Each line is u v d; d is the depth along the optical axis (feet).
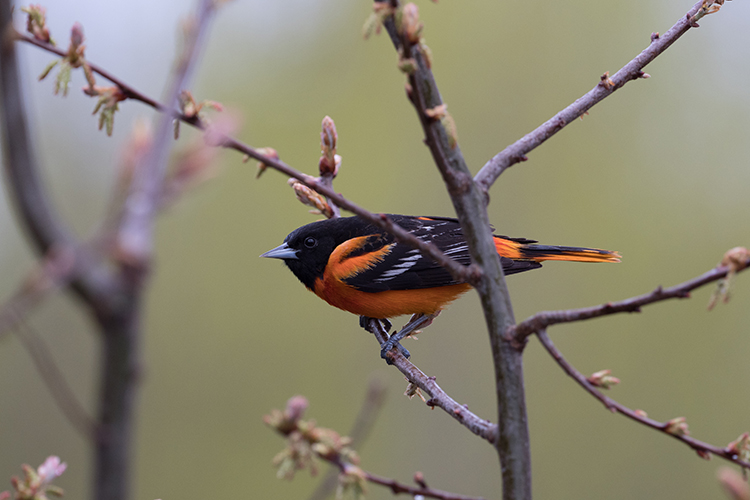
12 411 47.44
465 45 55.06
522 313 52.29
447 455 53.93
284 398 56.54
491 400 53.36
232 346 56.44
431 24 55.06
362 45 55.72
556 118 12.30
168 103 6.87
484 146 54.44
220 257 55.98
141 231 6.59
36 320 47.80
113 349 6.79
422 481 12.55
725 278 7.90
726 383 49.42
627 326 51.29
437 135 9.90
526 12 53.98
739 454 9.73
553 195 52.80
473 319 54.29
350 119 55.47
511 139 54.13
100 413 6.84
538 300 52.29
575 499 50.29
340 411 56.18
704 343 50.01
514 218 53.16
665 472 49.55
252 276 55.93
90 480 6.86
